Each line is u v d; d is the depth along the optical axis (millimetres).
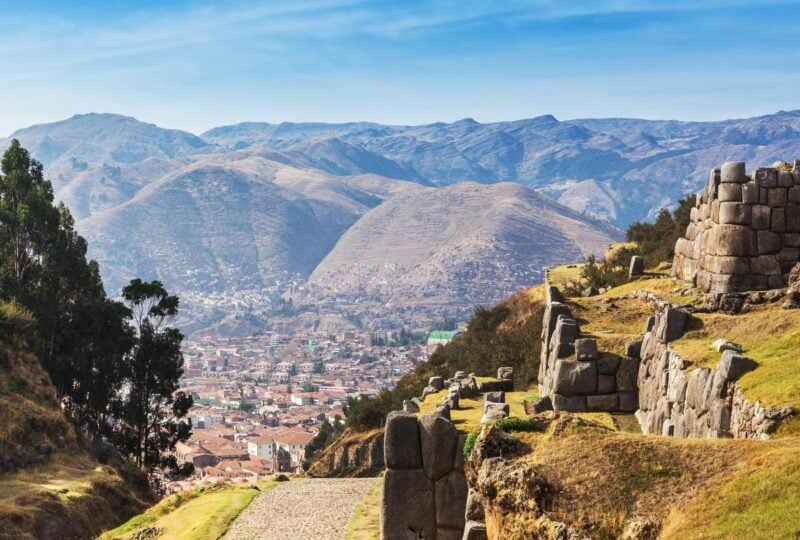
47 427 64375
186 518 32906
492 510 14953
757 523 12180
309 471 58969
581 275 57781
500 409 20484
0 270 79812
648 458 14648
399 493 19859
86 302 80875
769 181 31484
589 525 13766
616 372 29438
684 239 37469
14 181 83125
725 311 28062
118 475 64062
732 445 14562
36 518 49688
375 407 61688
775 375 18547
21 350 73062
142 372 80188
